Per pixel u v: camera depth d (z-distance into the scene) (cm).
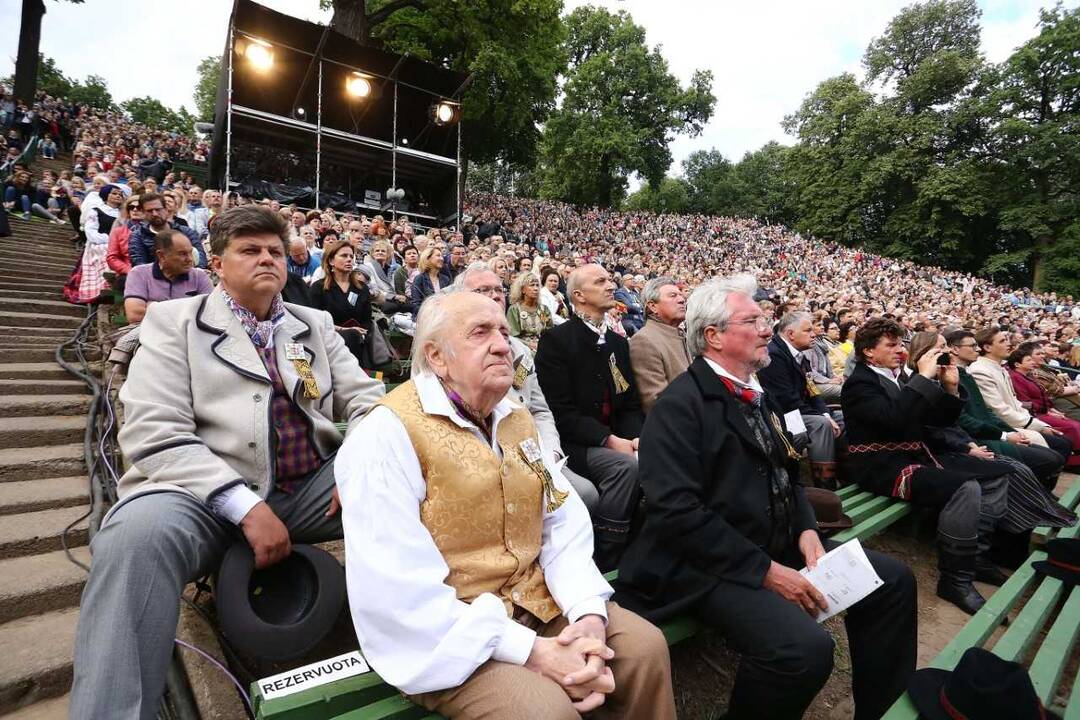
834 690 243
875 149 4491
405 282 622
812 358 548
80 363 430
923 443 332
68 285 598
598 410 302
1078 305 3073
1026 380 561
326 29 1270
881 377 354
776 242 3803
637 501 268
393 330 536
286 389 193
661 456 190
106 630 133
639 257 2222
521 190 5391
